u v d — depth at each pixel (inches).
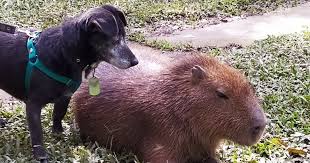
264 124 57.0
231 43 121.0
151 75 63.1
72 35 56.7
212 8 146.7
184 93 58.7
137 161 60.9
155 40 118.7
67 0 146.8
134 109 61.8
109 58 56.3
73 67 58.3
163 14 141.3
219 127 57.7
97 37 55.6
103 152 62.7
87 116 65.8
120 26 56.9
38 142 60.5
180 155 60.7
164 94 60.1
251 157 62.9
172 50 114.8
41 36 59.9
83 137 68.0
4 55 60.4
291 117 72.7
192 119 58.6
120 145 64.5
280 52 101.4
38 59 58.8
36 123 60.3
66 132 68.9
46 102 60.6
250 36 127.0
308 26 132.2
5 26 61.9
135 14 139.6
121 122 62.9
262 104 76.5
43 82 59.1
